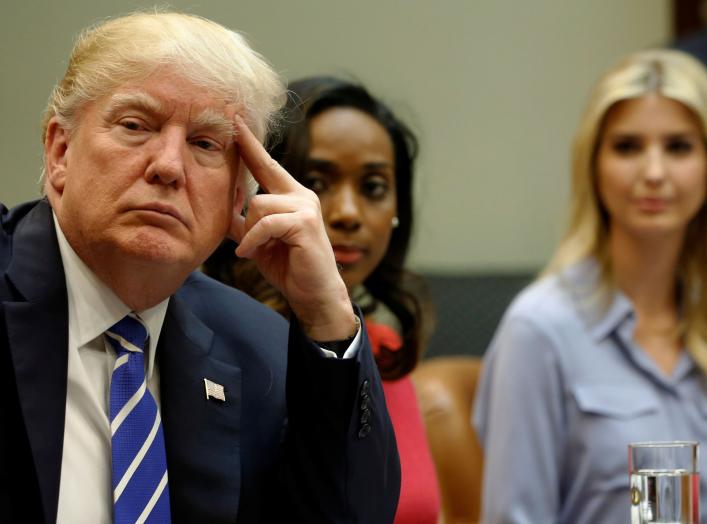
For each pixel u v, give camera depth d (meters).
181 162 3.45
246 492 3.80
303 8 10.03
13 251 3.61
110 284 3.56
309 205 3.84
